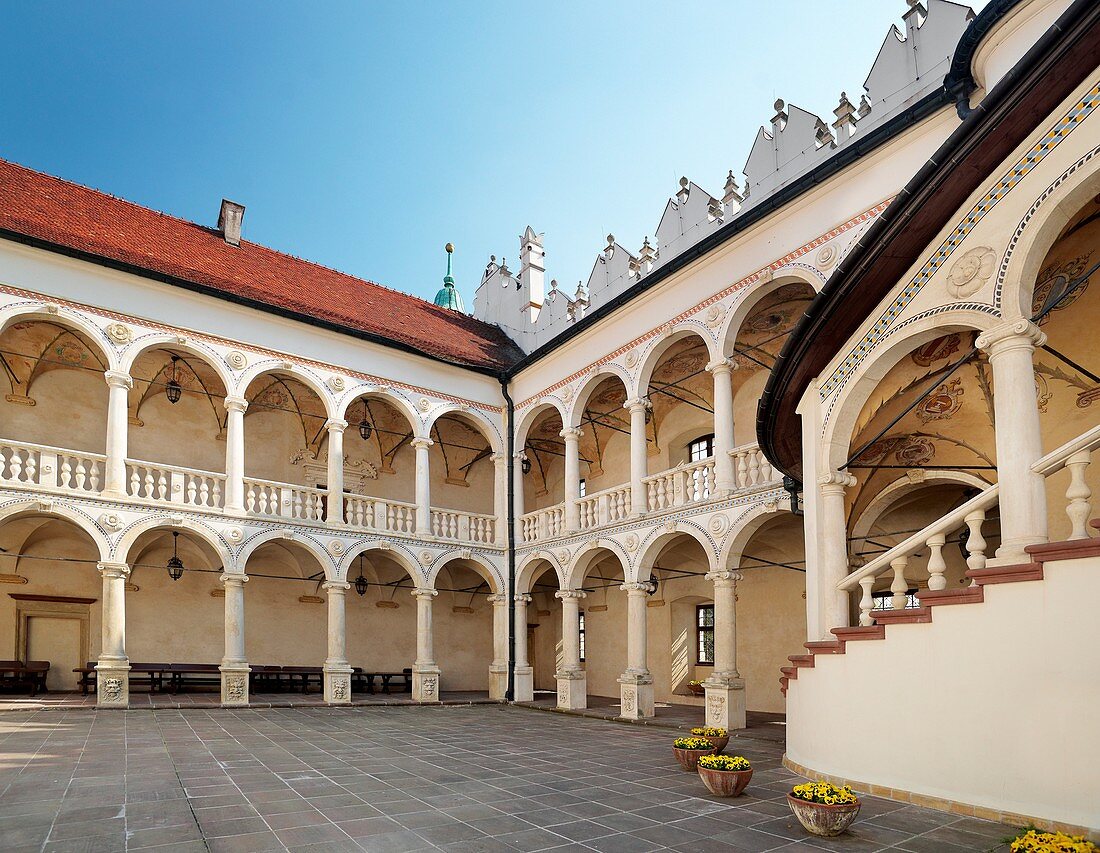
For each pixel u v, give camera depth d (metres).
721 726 16.48
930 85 15.21
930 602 8.39
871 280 9.88
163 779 10.00
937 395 12.14
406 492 29.50
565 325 26.66
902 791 8.50
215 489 20.69
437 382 25.42
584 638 29.19
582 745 14.06
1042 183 8.09
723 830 7.64
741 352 19.00
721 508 17.75
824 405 11.31
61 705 17.92
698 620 24.84
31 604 21.55
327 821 7.96
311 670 24.28
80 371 23.02
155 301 20.28
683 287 19.62
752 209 17.11
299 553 25.86
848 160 15.20
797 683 11.08
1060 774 7.00
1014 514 7.95
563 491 30.42
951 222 9.09
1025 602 7.44
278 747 13.05
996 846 6.75
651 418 25.77
